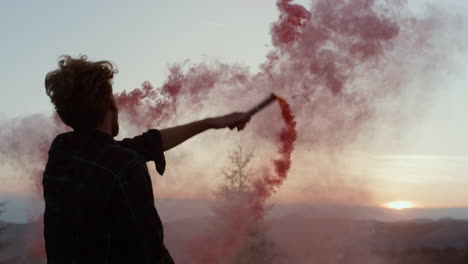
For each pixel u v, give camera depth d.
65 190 1.78
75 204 1.75
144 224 1.74
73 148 1.85
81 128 1.90
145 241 1.74
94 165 1.77
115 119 2.05
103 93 1.90
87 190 1.74
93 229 1.74
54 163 1.87
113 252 1.75
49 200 1.84
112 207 1.73
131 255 1.75
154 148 2.28
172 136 2.34
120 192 1.73
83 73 1.87
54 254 1.81
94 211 1.73
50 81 1.90
